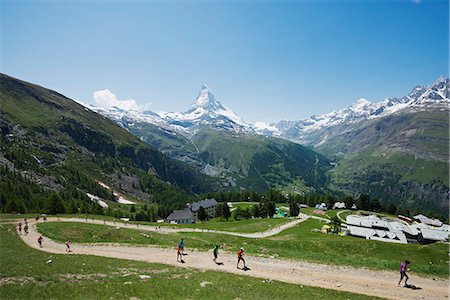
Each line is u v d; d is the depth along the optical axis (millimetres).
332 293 29016
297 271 36844
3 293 24859
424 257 75625
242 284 29828
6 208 129000
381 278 34875
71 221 95312
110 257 44469
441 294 30469
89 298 24469
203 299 25109
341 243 78375
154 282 29156
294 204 175625
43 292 25391
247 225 129500
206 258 43312
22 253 44781
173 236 73188
